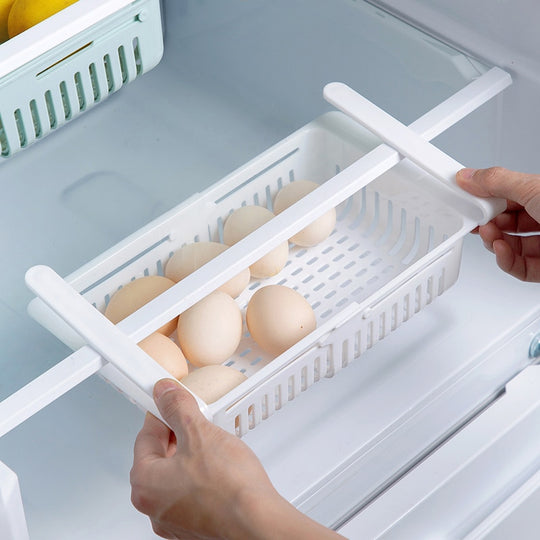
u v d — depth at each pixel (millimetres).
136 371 1099
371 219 1542
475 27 1489
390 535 1326
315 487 1326
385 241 1525
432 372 1447
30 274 1205
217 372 1270
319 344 1239
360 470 1375
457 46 1520
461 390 1473
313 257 1514
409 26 1548
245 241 1233
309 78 1679
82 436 1363
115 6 1311
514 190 1244
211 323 1315
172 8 1753
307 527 978
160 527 1118
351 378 1439
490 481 1435
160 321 1174
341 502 1354
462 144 1609
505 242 1414
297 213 1256
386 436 1391
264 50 1698
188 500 1034
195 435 1035
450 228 1397
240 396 1152
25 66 1276
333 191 1281
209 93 1698
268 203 1537
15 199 1541
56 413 1384
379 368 1452
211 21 1726
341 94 1418
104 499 1305
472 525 1406
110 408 1392
